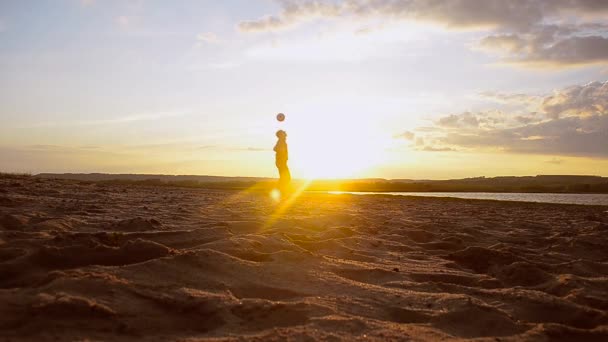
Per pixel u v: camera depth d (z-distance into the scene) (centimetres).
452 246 612
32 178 1822
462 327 282
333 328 257
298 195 1828
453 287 372
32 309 246
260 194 1820
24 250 372
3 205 722
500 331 277
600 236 703
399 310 303
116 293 284
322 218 805
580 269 463
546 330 271
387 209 1289
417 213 1164
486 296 353
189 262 357
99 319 250
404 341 245
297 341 235
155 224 563
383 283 380
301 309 285
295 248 480
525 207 1548
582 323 307
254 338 236
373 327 263
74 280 291
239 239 471
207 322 267
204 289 315
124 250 376
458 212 1247
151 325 255
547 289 398
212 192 1895
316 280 362
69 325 240
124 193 1391
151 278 321
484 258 512
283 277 361
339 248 524
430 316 294
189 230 502
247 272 360
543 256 548
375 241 593
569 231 812
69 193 1138
